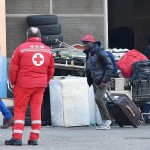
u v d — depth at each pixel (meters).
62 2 43.84
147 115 37.41
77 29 44.12
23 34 43.00
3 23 39.97
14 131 26.22
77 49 41.16
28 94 26.06
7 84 38.62
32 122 26.53
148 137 30.28
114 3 55.44
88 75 34.38
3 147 25.61
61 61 39.41
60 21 43.88
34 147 25.80
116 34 53.97
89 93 36.56
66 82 35.72
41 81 26.14
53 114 36.06
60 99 35.75
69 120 35.72
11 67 25.95
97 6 44.44
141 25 54.78
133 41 54.38
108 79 33.44
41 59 26.16
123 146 26.64
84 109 35.94
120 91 37.81
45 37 41.78
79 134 31.69
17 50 26.00
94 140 28.95
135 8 54.97
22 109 26.22
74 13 44.06
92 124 36.62
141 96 36.84
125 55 37.75
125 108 34.47
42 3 43.41
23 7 43.12
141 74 36.72
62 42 42.28
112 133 32.12
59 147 26.05
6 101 38.19
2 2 39.94
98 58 33.47
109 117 34.38
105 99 34.41
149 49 42.09
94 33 44.44
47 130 33.94
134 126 35.09
